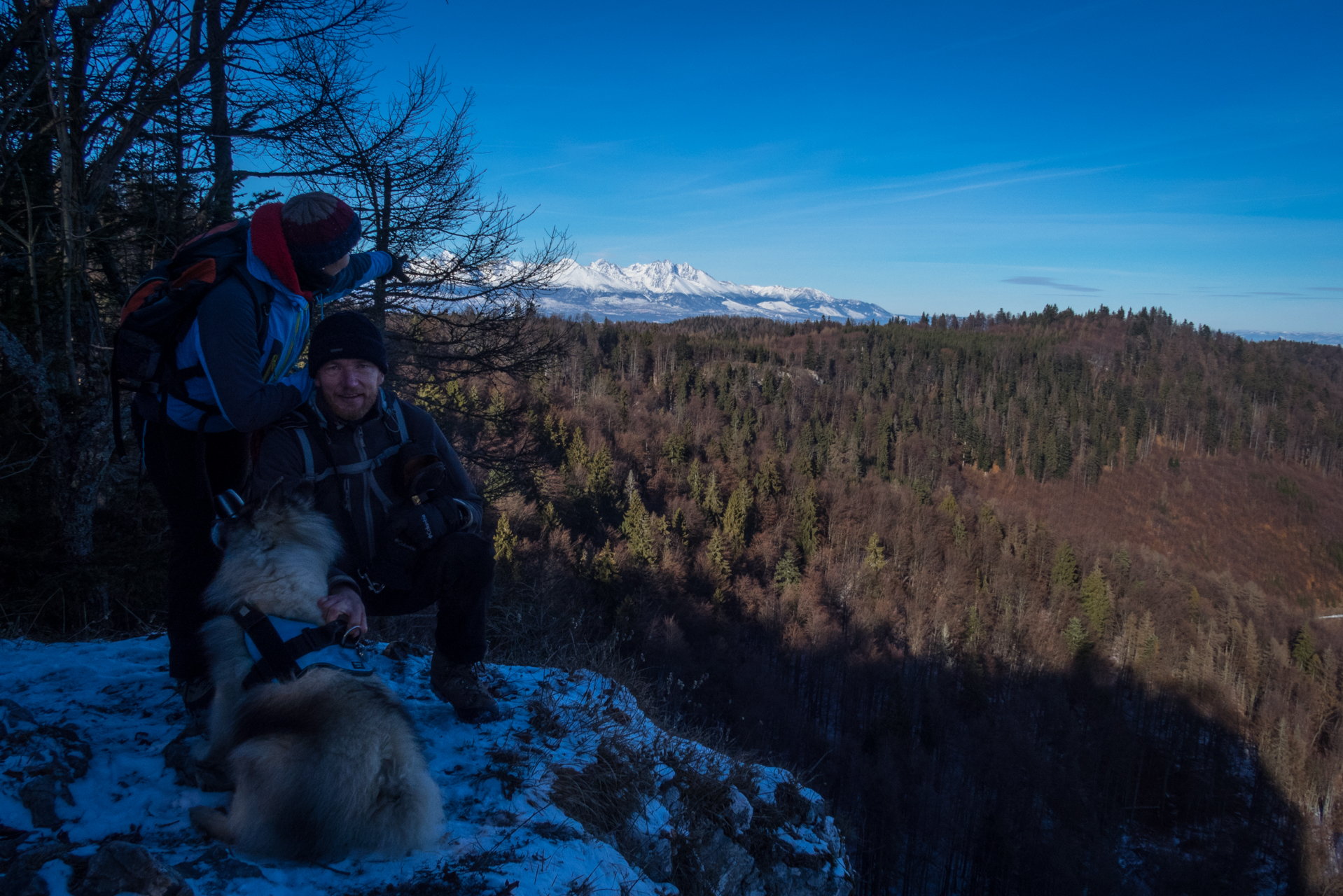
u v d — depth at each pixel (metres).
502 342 11.58
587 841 2.17
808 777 3.91
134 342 2.13
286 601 1.98
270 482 2.22
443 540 2.40
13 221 5.76
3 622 4.71
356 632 2.05
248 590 1.97
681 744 3.24
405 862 1.85
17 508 5.42
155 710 2.61
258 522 2.05
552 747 2.67
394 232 10.19
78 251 5.43
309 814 1.75
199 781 2.12
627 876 2.09
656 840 2.56
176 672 2.40
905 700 47.66
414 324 11.54
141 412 2.32
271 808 1.77
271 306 2.17
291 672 1.87
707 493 80.81
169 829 1.91
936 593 73.44
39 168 5.80
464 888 1.80
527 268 11.48
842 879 3.18
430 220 10.45
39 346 5.51
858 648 58.69
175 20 5.90
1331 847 48.69
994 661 63.12
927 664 60.09
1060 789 43.78
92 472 5.48
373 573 2.40
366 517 2.35
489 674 3.28
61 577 5.16
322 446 2.29
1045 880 38.69
